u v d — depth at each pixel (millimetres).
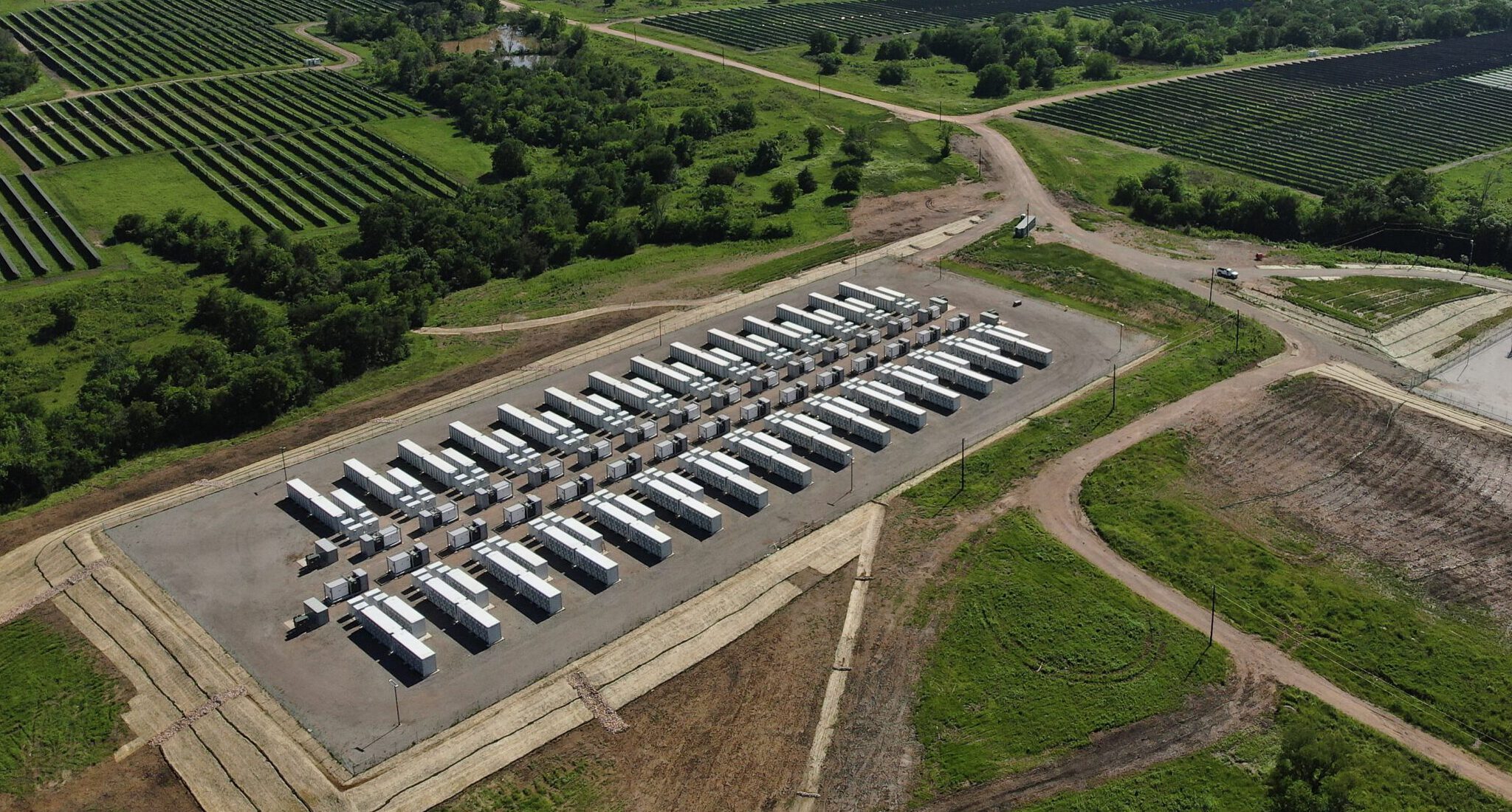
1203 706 136250
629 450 191125
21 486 181750
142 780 129375
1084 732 133125
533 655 145125
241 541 168500
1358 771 123812
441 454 187500
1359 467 181875
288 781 128000
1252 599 152250
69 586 160250
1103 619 148625
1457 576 157375
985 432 191625
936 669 142125
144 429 195500
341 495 174625
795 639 147500
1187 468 181125
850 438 192000
